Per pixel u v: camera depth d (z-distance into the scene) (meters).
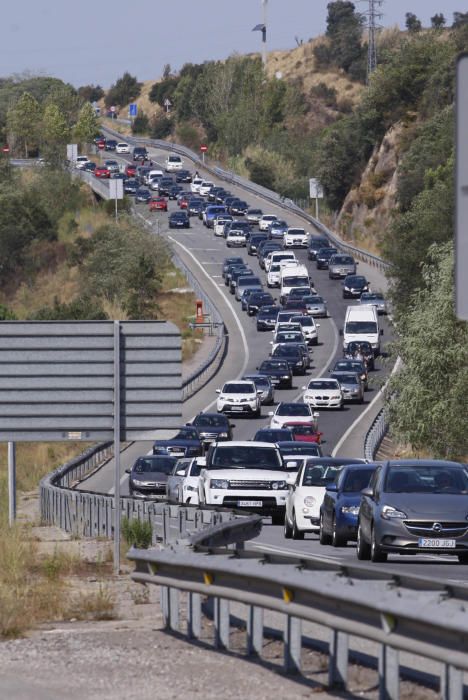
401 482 59.50
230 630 37.94
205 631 38.09
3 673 31.80
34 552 62.94
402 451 144.00
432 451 119.69
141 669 32.00
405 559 62.00
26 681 30.72
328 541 70.62
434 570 55.97
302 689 29.58
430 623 25.12
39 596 46.06
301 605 30.38
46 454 154.12
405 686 29.52
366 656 33.19
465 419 115.88
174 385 58.16
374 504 58.62
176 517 68.88
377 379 130.62
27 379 58.34
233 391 172.25
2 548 59.53
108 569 58.12
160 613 43.06
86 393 58.44
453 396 115.81
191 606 36.34
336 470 76.19
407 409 118.56
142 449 154.75
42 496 96.06
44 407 58.38
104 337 58.28
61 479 114.00
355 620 28.27
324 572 32.47
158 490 113.31
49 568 54.38
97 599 44.56
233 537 50.94
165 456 117.25
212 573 34.50
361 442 150.62
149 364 58.12
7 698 28.73
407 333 127.38
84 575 56.00
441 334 118.06
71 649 35.06
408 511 57.12
